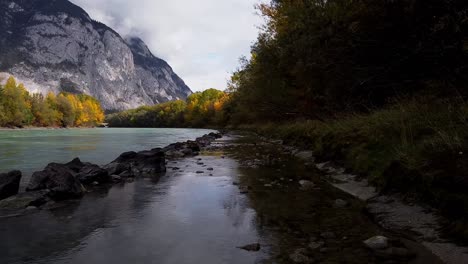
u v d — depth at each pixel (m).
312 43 13.05
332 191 8.29
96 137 47.12
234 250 4.34
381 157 8.47
